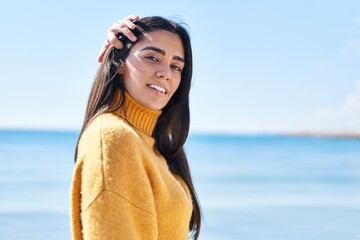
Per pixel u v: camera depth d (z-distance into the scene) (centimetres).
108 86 246
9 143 6391
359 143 8475
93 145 220
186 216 249
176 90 279
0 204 1711
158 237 239
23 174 2755
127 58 250
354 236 1246
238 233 1275
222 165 3688
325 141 9631
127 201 216
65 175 2709
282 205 1794
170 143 289
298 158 4594
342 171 3284
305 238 1223
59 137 8700
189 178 298
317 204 1827
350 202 1881
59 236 1204
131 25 250
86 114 247
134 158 223
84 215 212
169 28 256
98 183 212
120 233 208
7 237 1183
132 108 252
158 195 237
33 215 1480
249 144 7969
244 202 1873
